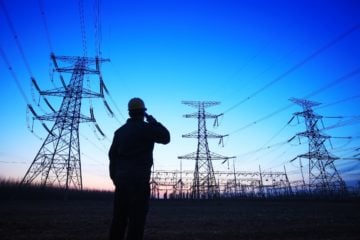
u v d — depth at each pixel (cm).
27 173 3838
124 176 394
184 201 4669
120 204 396
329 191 5291
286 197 6197
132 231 379
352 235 823
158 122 430
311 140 5666
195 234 844
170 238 771
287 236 803
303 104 5778
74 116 4009
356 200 4328
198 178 5522
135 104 439
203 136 5631
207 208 2584
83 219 1288
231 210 2247
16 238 737
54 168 3856
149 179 405
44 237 756
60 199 3916
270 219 1377
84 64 4156
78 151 3991
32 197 3809
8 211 1773
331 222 1219
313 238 765
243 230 940
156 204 3453
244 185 7119
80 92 4072
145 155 411
